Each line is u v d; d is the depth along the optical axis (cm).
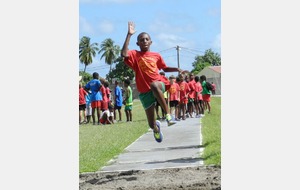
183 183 830
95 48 6788
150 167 1005
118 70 5338
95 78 2178
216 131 1480
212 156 1048
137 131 1736
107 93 2191
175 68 886
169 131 1620
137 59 870
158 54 884
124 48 862
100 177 942
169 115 864
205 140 1298
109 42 7825
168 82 886
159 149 1249
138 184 845
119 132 1731
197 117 2120
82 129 1902
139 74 871
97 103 2164
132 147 1325
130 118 2297
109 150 1283
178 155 1128
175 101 1972
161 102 861
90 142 1460
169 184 828
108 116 2166
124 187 826
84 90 2270
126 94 2283
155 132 891
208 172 913
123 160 1123
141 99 883
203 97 2261
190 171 931
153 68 867
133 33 873
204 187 796
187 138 1417
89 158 1163
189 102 2138
